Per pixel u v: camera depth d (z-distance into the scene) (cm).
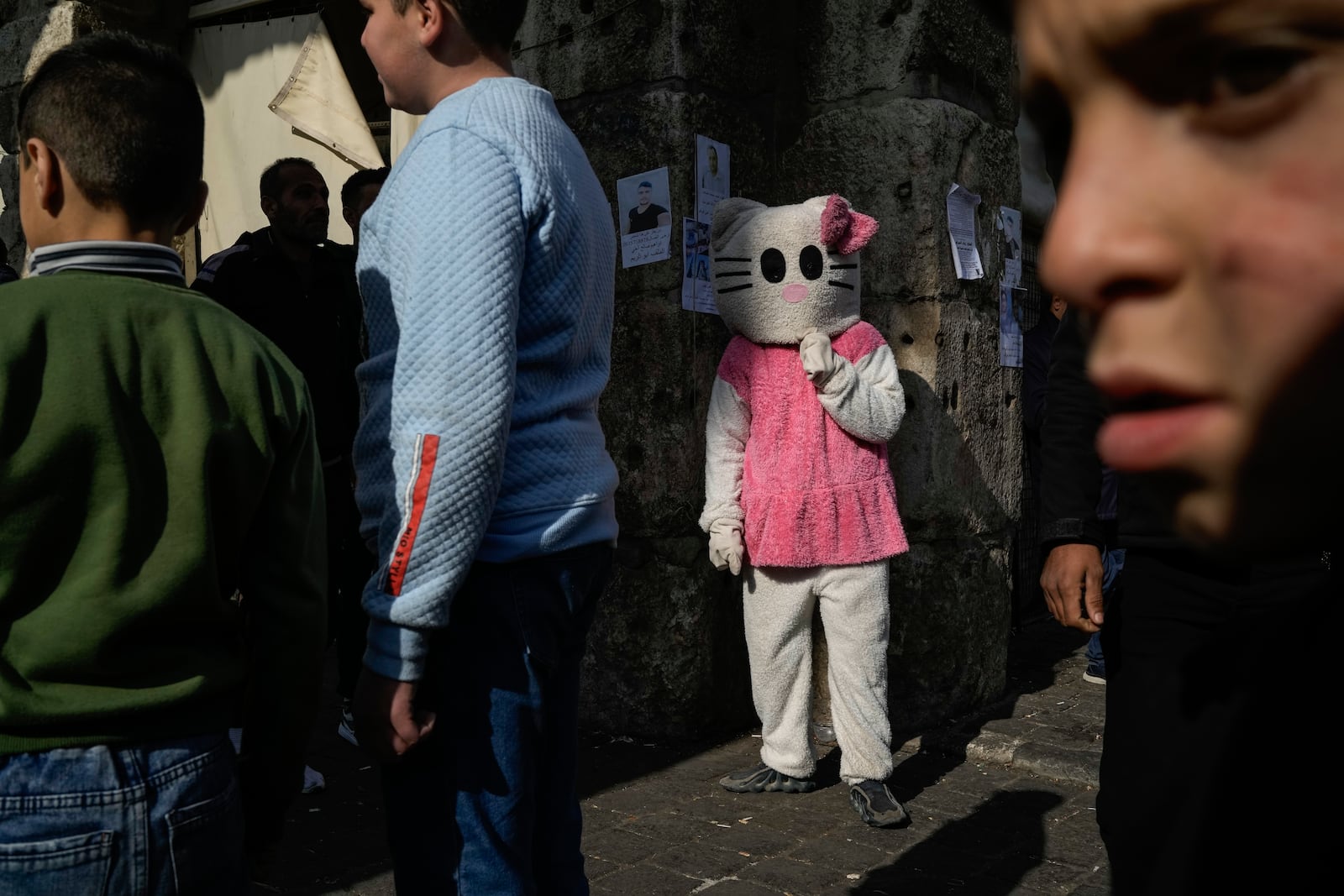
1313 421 24
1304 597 47
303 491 140
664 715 404
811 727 409
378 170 424
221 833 132
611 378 405
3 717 120
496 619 162
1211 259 24
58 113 135
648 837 325
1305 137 23
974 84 438
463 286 151
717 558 348
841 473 343
